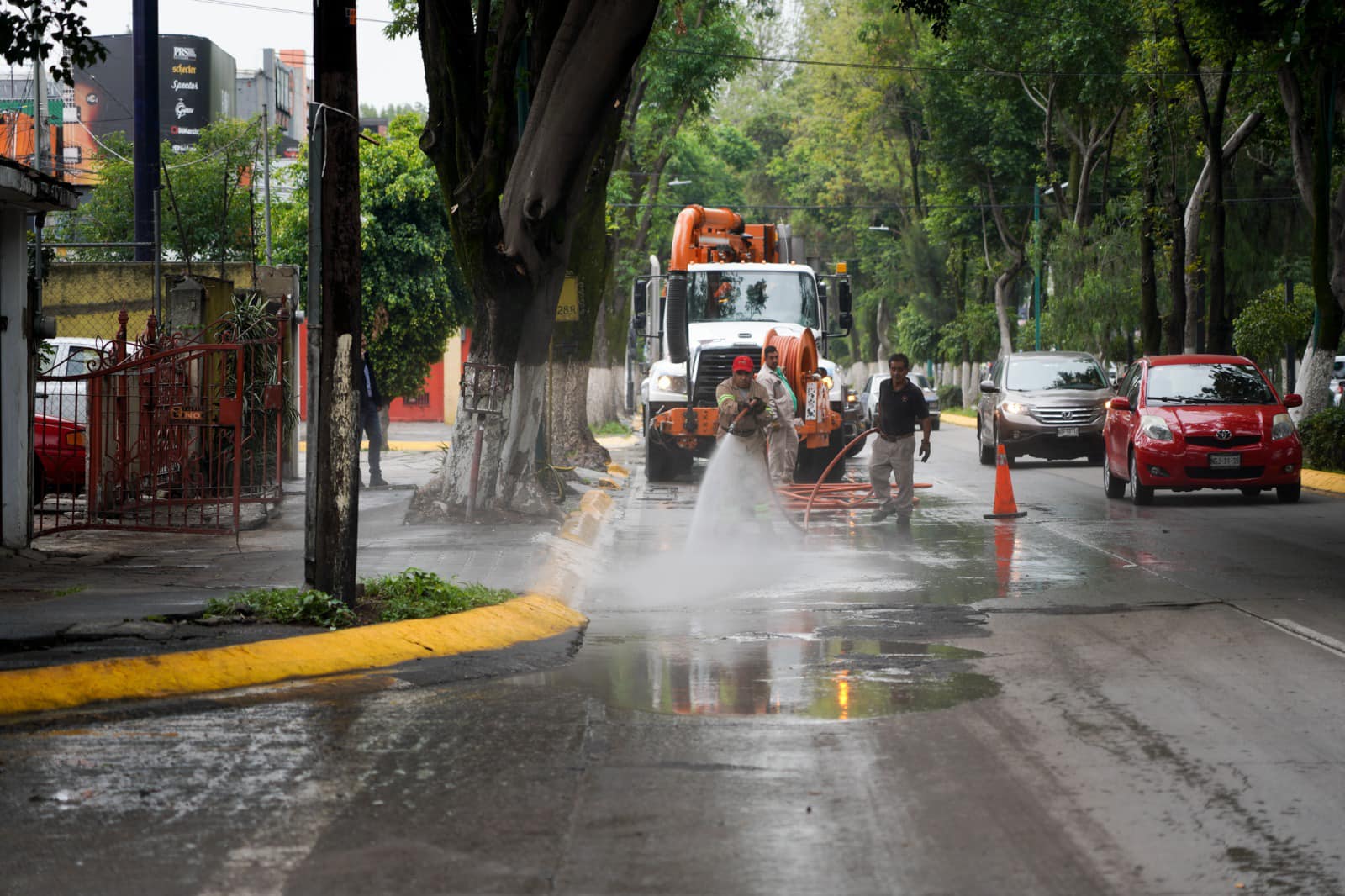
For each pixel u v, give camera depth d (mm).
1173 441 19656
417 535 15195
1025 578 12945
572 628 10445
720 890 4910
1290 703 7828
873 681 8477
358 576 11672
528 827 5582
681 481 26219
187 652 8305
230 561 12969
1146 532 16688
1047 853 5312
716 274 26812
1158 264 44406
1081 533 16719
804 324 26750
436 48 16344
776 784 6207
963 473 27391
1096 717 7492
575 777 6316
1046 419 27906
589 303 26297
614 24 14648
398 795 6012
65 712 7527
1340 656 9172
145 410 16234
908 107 62375
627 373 51688
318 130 9727
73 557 13164
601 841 5418
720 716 7535
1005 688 8258
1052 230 53469
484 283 16250
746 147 73062
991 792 6102
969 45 46000
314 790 6086
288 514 18125
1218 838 5488
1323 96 26312
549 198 15672
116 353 16188
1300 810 5840
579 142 15406
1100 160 49469
